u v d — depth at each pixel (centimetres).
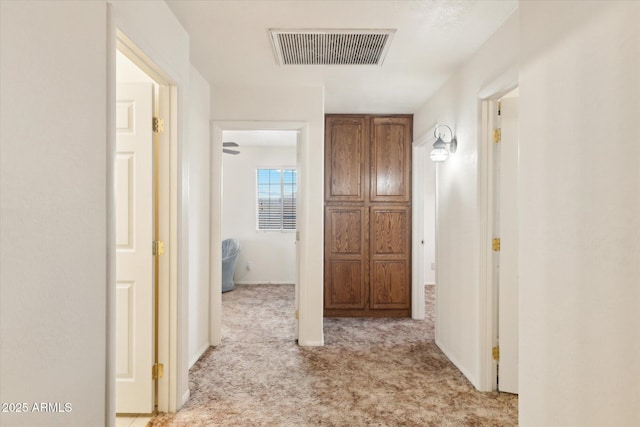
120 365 232
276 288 661
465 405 252
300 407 248
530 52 153
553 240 137
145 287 231
